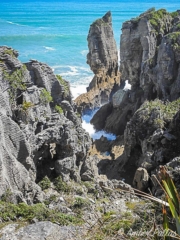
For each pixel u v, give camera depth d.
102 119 49.88
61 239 12.59
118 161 34.78
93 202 20.84
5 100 19.20
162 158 27.89
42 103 22.02
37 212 16.78
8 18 186.50
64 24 166.25
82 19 185.25
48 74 23.30
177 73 38.78
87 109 55.09
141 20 44.94
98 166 34.31
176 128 29.48
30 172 20.72
